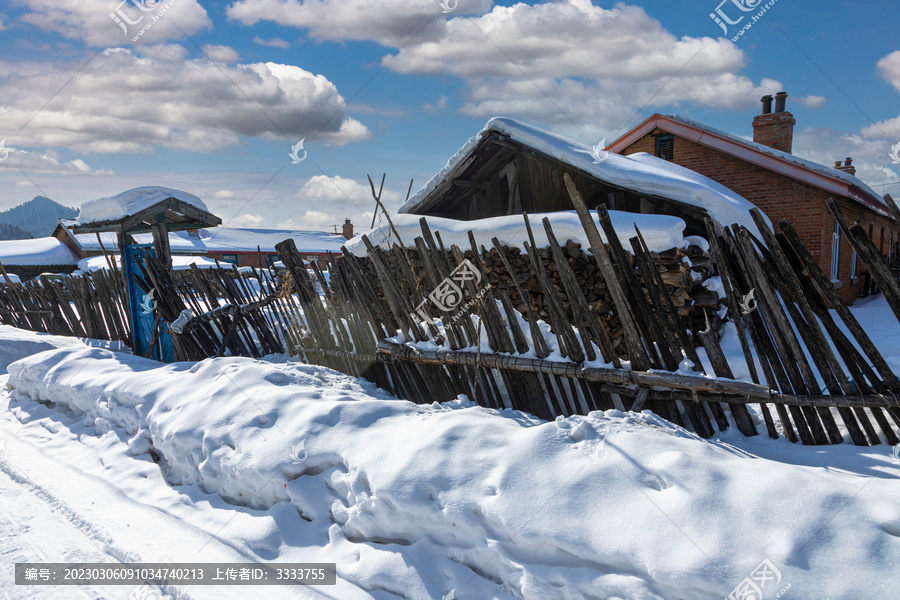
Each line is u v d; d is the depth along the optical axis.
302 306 6.14
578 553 2.19
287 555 2.83
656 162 11.34
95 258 29.14
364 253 8.63
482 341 4.32
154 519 3.37
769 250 3.29
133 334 8.05
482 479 2.60
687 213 7.82
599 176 8.09
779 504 2.14
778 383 3.30
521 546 2.33
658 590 2.00
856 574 1.83
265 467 3.20
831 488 2.19
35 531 3.33
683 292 6.61
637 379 3.53
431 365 4.71
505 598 2.28
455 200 10.93
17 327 11.28
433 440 2.92
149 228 8.12
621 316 3.59
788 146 13.94
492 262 7.44
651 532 2.13
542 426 2.91
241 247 39.75
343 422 3.41
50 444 4.87
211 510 3.35
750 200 11.90
